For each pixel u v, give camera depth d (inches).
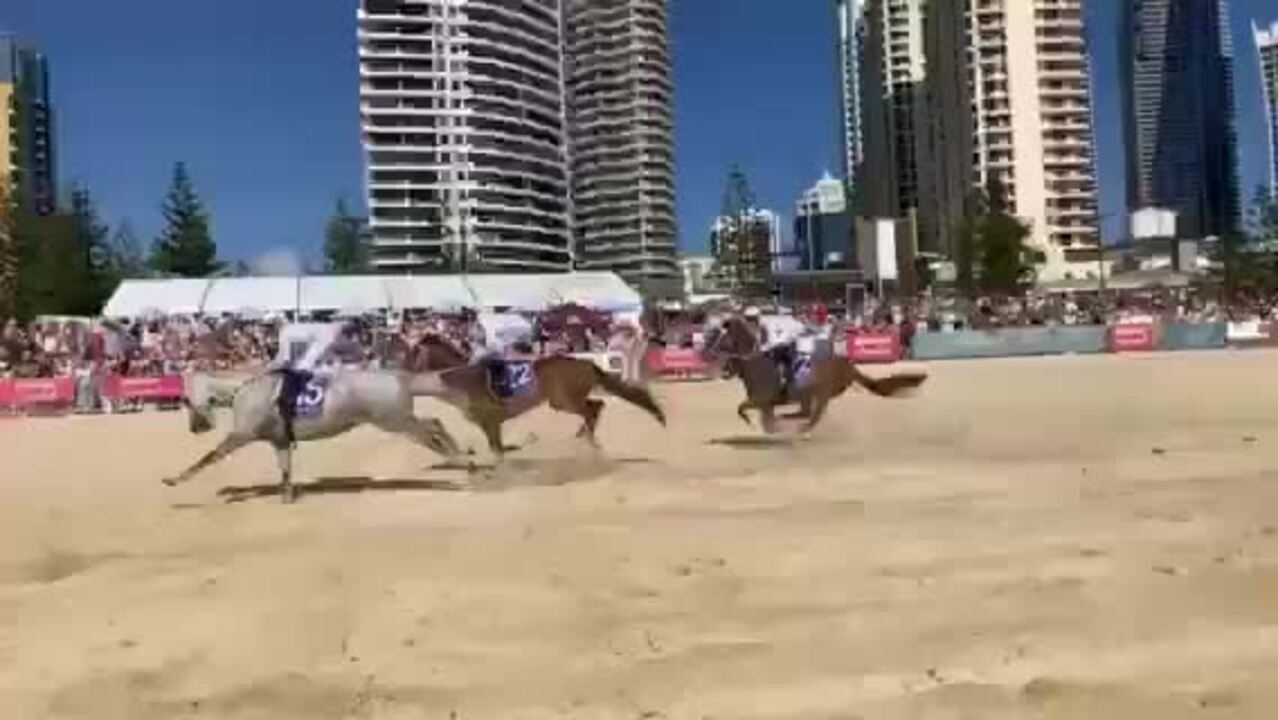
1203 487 569.9
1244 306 2630.4
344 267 4938.5
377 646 356.2
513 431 999.0
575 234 5930.1
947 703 284.8
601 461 754.8
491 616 385.1
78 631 386.0
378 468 780.6
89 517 613.0
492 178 5147.6
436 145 5059.1
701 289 4854.8
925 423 929.5
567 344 1918.1
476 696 307.7
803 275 4456.2
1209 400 1046.4
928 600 383.9
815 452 776.9
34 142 5669.3
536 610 390.3
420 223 4992.6
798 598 393.4
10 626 396.2
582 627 368.5
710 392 1402.6
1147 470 633.6
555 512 576.7
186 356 1813.5
